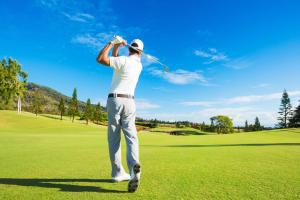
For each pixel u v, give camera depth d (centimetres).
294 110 9000
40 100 11069
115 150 371
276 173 406
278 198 279
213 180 361
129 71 371
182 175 395
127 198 283
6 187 329
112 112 368
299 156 623
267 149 830
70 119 10369
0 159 578
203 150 796
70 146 951
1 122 4409
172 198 282
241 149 834
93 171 437
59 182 358
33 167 474
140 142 1335
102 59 363
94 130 4109
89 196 291
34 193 303
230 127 10525
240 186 328
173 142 1338
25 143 1102
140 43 393
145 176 389
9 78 5216
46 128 4184
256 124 11219
